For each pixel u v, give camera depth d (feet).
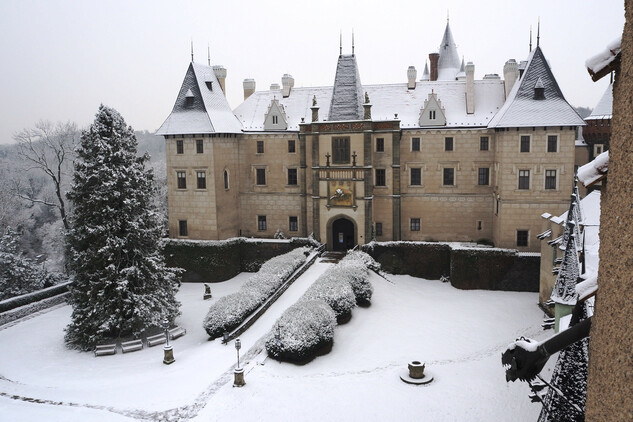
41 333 113.09
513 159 136.98
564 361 46.14
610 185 21.39
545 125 132.67
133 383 78.02
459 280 138.82
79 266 105.70
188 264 155.63
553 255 110.22
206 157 153.79
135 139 113.50
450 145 151.53
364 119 149.18
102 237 103.76
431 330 104.53
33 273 151.12
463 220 153.48
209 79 163.94
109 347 99.71
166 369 84.89
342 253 152.76
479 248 138.00
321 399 71.05
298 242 155.74
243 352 87.66
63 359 97.19
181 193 157.69
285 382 75.97
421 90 163.63
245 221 169.07
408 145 154.10
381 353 91.35
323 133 152.25
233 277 157.28
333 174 152.97
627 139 19.43
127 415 65.77
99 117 106.73
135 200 106.52
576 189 79.77
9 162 302.04
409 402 71.36
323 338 88.33
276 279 116.57
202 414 65.98
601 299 22.13
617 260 20.20
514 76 152.25
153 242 111.75
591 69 21.98
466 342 98.53
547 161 135.03
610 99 159.53
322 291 104.27
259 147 164.66
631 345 18.47
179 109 158.10
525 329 106.83
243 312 98.63
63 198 229.04
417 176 155.22
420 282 145.18
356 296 115.03
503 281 136.26
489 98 155.53
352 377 79.15
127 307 103.96
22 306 127.95
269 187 165.48
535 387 49.88
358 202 151.84
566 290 75.61
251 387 73.56
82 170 106.11
